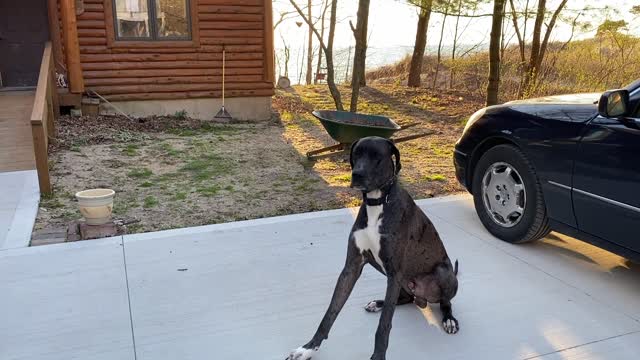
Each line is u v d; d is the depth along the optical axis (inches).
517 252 166.2
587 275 150.6
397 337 119.6
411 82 636.1
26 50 426.3
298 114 454.9
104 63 392.8
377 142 103.3
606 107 132.3
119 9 390.9
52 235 179.5
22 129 314.5
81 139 321.1
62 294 139.4
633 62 526.3
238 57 423.8
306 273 151.6
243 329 123.2
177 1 403.5
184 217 201.3
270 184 246.4
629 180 130.0
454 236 179.2
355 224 110.3
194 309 132.0
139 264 157.2
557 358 112.4
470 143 186.4
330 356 112.8
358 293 140.4
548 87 511.5
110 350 115.2
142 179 251.3
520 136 162.7
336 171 271.1
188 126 384.2
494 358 112.0
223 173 264.1
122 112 406.0
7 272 151.6
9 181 238.4
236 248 168.9
